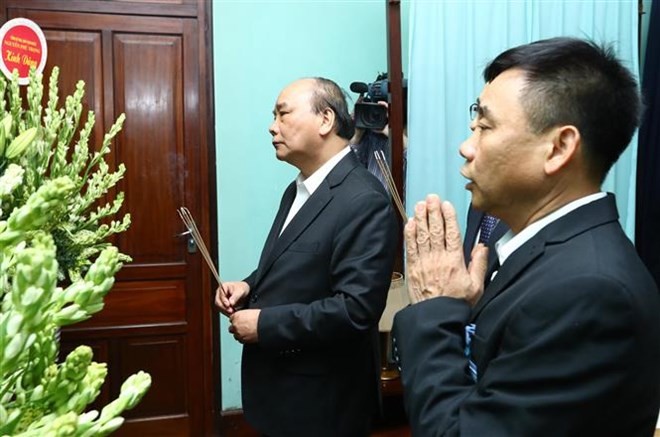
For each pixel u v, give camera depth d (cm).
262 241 247
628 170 210
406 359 77
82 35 227
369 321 123
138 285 239
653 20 217
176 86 236
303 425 129
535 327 63
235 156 242
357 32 246
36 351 40
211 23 236
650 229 215
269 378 132
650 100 215
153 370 244
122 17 229
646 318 61
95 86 229
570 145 67
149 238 239
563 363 60
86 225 83
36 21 222
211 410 249
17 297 32
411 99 194
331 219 130
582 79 66
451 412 69
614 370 59
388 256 127
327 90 138
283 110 138
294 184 157
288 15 240
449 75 195
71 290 37
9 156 59
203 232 243
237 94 239
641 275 64
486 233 145
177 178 239
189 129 238
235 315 131
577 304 60
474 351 74
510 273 71
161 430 245
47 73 224
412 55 193
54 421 34
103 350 237
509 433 62
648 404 64
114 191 232
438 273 80
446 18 192
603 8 202
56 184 38
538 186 70
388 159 190
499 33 195
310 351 130
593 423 61
